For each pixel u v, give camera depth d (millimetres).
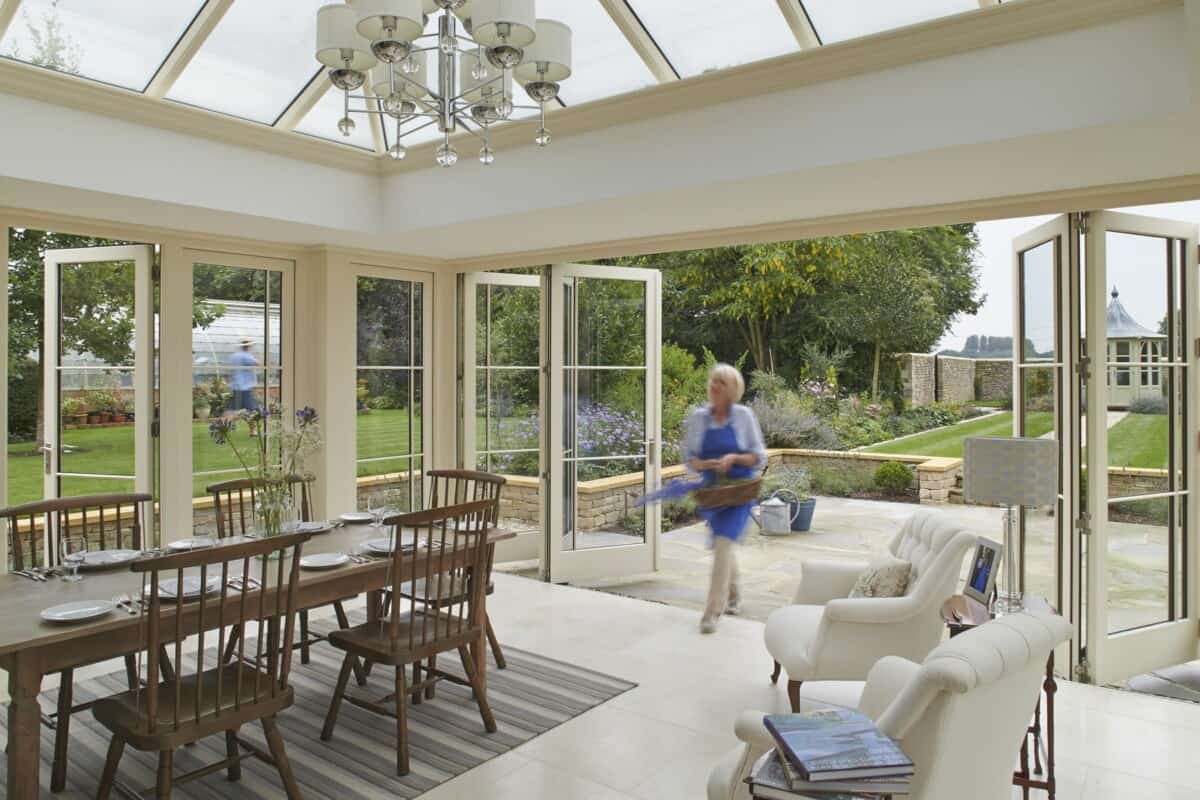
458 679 3359
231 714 2490
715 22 3508
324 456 5375
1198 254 4023
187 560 2314
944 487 9164
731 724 3377
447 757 3068
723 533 4695
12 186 3510
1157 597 4016
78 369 4914
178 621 2355
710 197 3836
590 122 3877
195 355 4914
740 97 3439
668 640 4465
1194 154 3076
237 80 4039
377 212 4840
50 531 3283
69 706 2846
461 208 4453
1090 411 3789
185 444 4828
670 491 4938
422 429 6016
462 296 6129
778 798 1638
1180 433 4059
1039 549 4195
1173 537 4051
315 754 3094
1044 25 2748
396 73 2404
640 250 5070
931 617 3107
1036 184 3586
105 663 4133
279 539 2523
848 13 3271
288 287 5363
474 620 3291
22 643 2258
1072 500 3879
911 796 1669
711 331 11133
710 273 10836
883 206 4062
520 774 2941
